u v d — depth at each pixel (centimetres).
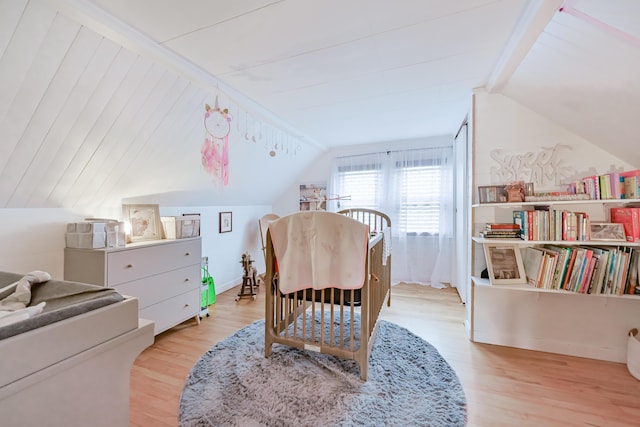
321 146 422
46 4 117
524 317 213
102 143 186
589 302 199
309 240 180
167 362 193
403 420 138
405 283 395
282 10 137
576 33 127
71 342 83
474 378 175
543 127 208
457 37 161
